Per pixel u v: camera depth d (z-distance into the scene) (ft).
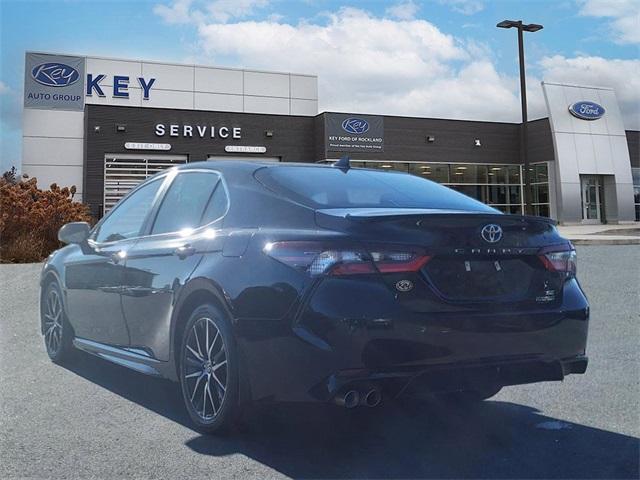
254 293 10.39
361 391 9.59
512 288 10.80
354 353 9.46
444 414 12.67
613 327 20.99
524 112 80.07
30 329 22.30
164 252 12.98
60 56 91.76
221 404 11.00
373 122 96.02
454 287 10.24
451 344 9.91
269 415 12.59
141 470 9.78
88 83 93.91
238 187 12.42
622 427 11.73
